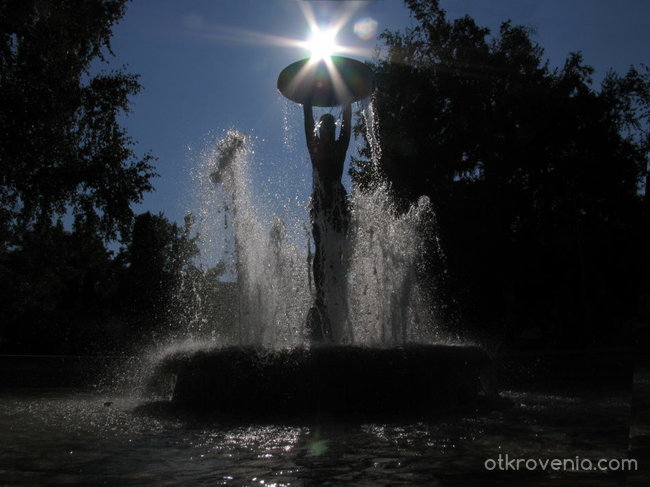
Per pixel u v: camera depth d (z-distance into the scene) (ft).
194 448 12.23
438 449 11.87
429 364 18.45
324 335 23.58
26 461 10.87
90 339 80.94
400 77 85.40
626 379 32.76
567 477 9.14
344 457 11.05
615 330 72.69
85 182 57.77
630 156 80.38
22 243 83.92
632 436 4.64
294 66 24.44
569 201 81.41
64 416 17.85
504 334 77.82
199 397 18.67
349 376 17.65
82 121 58.13
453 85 83.97
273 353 18.34
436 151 82.33
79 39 56.44
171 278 90.63
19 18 49.75
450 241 78.13
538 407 19.72
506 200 79.61
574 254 81.92
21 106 50.08
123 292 98.63
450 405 18.67
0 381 32.68
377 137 83.51
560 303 85.05
